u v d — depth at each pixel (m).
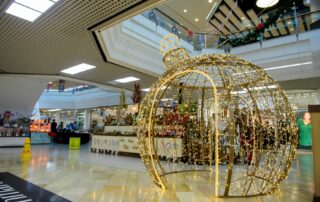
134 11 4.30
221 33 11.12
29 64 7.60
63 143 14.09
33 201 2.88
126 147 7.89
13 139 10.70
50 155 7.64
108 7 4.18
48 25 4.83
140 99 9.52
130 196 3.14
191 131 6.32
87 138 14.39
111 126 9.05
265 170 3.97
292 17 8.52
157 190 3.45
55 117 20.56
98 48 6.20
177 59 4.06
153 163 3.65
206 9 10.29
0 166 5.29
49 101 17.73
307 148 11.07
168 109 6.99
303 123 8.23
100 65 7.74
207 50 10.19
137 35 7.97
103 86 11.24
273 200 3.04
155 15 8.91
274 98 3.62
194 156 6.02
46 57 6.85
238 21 10.35
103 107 16.73
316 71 8.06
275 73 8.95
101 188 3.52
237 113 4.66
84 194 3.20
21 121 10.84
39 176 4.29
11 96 9.96
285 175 3.40
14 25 4.80
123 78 9.61
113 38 6.83
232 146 3.12
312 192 3.41
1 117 10.22
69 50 6.27
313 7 8.63
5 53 6.46
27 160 6.34
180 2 9.84
